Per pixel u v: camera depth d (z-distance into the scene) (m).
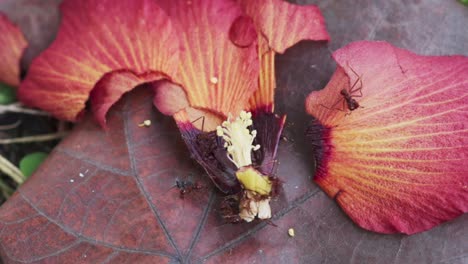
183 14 0.26
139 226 0.24
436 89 0.24
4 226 0.24
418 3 0.26
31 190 0.25
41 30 0.27
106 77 0.25
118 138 0.25
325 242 0.24
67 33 0.26
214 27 0.26
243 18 0.26
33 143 0.28
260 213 0.23
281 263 0.24
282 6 0.26
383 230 0.24
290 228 0.24
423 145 0.24
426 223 0.24
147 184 0.25
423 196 0.24
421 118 0.24
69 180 0.25
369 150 0.24
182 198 0.24
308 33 0.26
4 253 0.24
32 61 0.27
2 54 0.27
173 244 0.24
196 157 0.24
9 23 0.27
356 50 0.25
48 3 0.27
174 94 0.25
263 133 0.25
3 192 0.28
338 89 0.25
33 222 0.24
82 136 0.25
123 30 0.26
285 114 0.25
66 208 0.24
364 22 0.26
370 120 0.24
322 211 0.24
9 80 0.28
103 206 0.24
